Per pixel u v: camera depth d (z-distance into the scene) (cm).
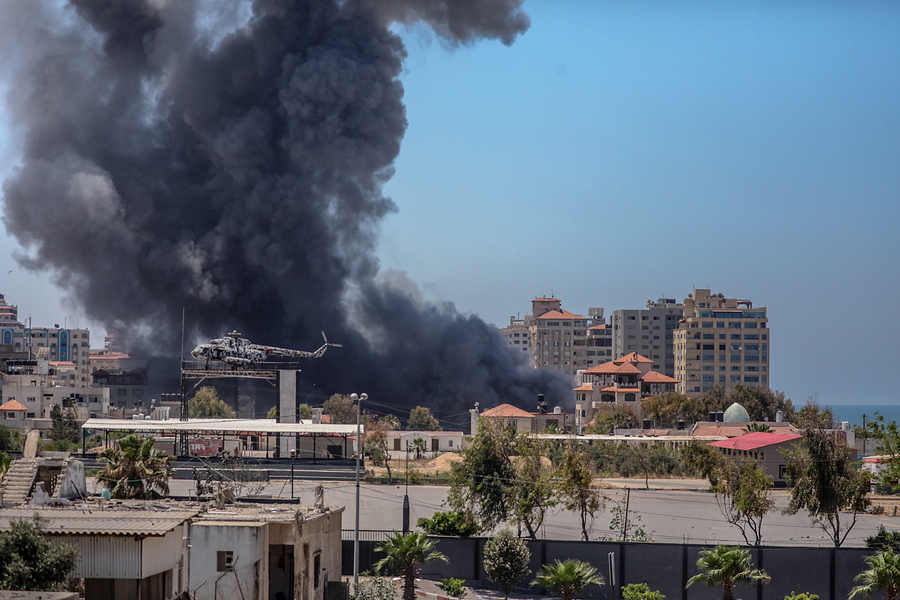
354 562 9444
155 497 11069
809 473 13025
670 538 13250
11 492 8944
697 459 19662
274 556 8162
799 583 10138
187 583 7581
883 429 11025
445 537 10725
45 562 5997
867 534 14200
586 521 14825
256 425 19438
